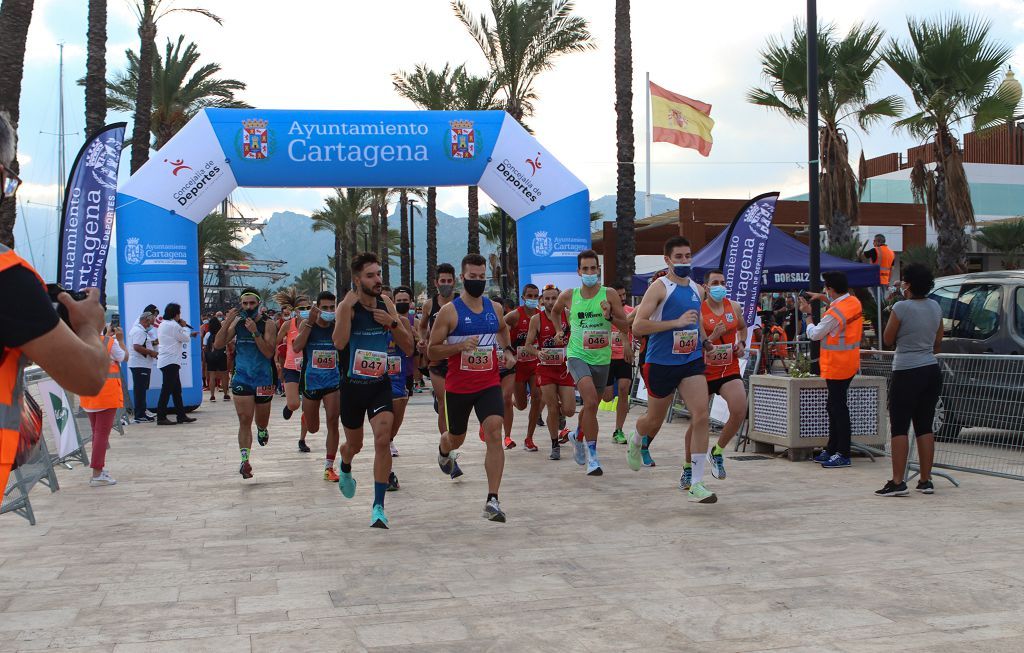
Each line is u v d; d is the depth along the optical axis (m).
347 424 6.55
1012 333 9.99
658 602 4.35
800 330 16.14
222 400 19.05
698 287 7.11
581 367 8.29
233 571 5.09
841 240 21.92
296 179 15.23
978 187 36.31
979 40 20.17
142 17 21.19
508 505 6.95
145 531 6.25
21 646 3.82
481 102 31.31
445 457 7.21
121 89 28.19
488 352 6.41
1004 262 29.97
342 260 59.06
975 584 4.58
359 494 7.62
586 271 8.16
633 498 7.16
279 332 10.42
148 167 14.86
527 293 9.95
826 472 8.30
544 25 27.12
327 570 5.07
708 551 5.37
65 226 10.43
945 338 10.80
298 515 6.76
